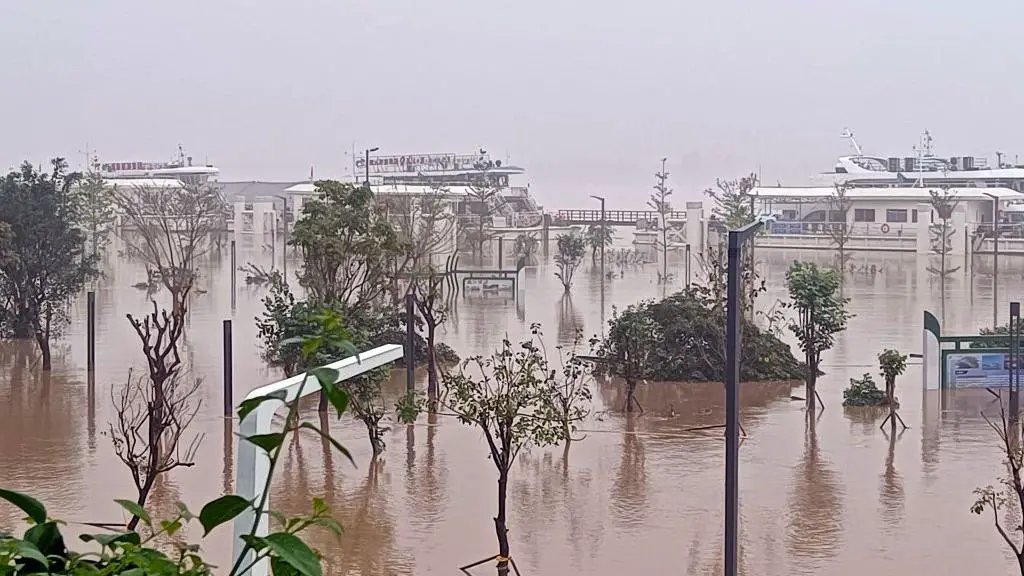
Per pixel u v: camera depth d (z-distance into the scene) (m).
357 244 20.06
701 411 20.98
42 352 25.34
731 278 8.74
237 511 2.61
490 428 18.50
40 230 27.97
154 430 13.02
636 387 23.27
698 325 24.38
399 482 15.60
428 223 44.16
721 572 12.00
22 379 23.62
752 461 17.03
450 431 18.81
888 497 14.98
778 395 22.72
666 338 24.33
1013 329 22.23
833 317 22.11
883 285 43.75
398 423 19.38
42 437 18.27
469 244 58.16
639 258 57.69
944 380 22.58
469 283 42.53
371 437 17.11
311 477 15.82
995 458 17.06
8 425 19.17
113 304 37.47
